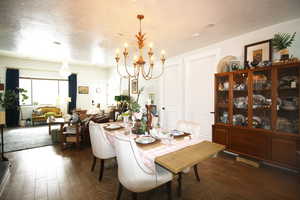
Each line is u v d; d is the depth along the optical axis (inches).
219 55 128.5
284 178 85.4
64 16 86.5
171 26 99.0
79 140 138.6
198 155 53.6
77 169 98.0
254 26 100.0
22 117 244.7
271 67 90.0
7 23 94.9
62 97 278.5
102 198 69.6
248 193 72.4
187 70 157.6
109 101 319.0
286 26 93.6
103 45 138.7
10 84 230.7
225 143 112.1
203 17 87.9
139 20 91.1
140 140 68.4
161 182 57.7
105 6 76.4
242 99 108.3
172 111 176.2
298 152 79.2
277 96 88.9
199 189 75.7
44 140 162.9
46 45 139.5
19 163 106.7
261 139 93.1
